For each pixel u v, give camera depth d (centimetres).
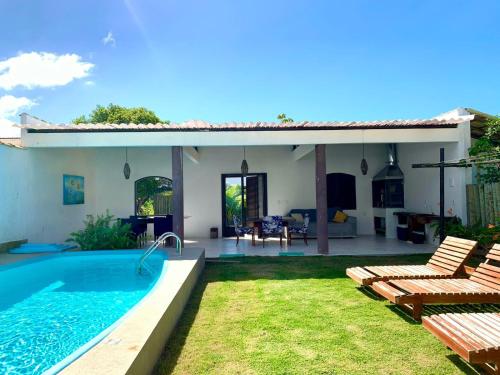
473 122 951
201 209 1318
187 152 1029
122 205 1304
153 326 320
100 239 858
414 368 316
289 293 545
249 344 365
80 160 1170
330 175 1345
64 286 623
